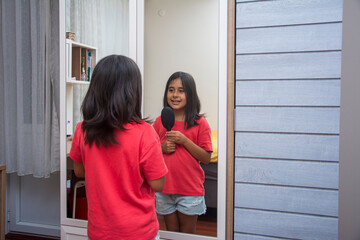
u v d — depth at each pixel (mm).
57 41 1898
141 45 1563
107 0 1771
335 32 1312
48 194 2146
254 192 1414
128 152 898
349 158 1377
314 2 1324
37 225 2158
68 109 1755
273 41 1370
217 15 1431
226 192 1444
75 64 1782
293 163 1371
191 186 1492
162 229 1529
